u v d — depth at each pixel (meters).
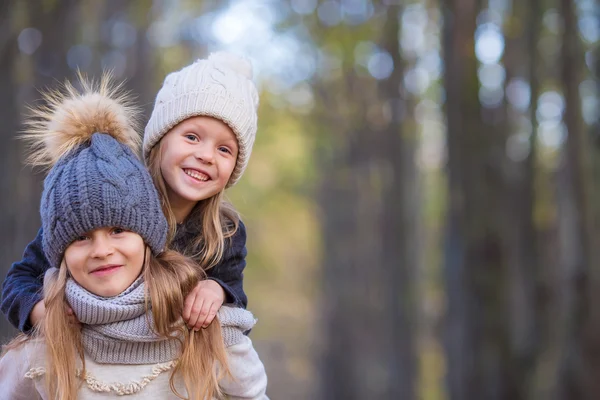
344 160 20.17
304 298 38.16
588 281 10.57
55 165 2.66
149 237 2.63
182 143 2.88
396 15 15.85
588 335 10.43
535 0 13.43
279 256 39.34
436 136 22.61
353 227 21.12
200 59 3.09
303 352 32.78
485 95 11.76
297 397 28.30
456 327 11.25
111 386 2.63
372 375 20.27
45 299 2.62
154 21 12.49
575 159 11.00
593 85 10.95
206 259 2.89
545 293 12.74
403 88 16.33
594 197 10.83
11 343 2.77
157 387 2.68
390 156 17.14
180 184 2.86
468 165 11.29
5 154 9.42
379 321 20.59
